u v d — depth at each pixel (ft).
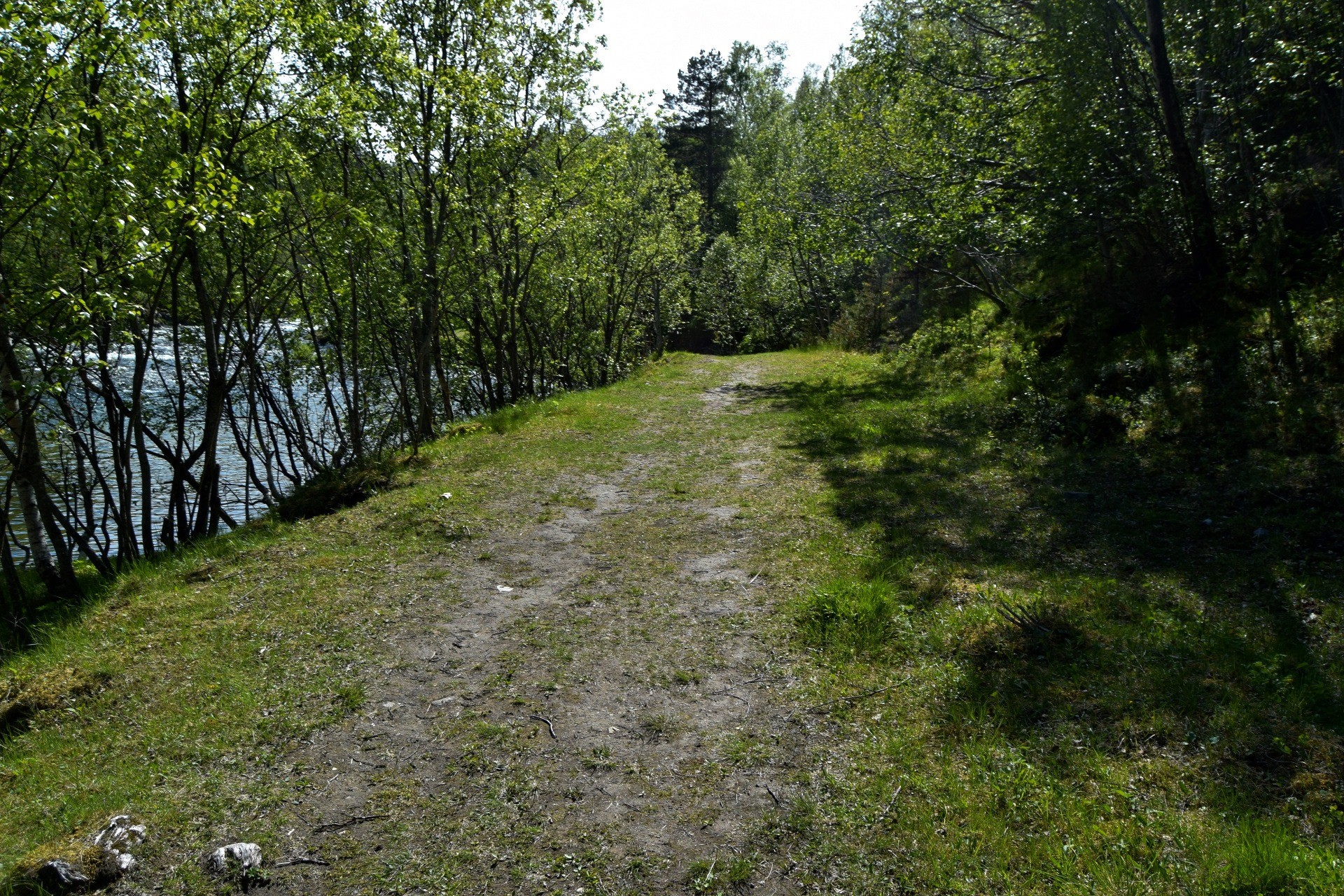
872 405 44.60
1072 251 43.96
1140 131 37.81
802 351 96.84
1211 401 27.37
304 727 14.93
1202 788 11.46
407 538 25.23
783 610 18.88
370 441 58.95
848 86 69.00
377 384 60.08
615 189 64.59
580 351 81.05
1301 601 16.34
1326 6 30.91
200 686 16.53
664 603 19.94
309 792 13.07
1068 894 9.83
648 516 27.25
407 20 43.09
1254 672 13.87
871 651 16.61
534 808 12.49
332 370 55.62
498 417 44.80
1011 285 55.06
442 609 20.10
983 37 51.01
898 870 10.65
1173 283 35.45
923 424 37.19
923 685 15.10
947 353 54.24
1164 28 35.88
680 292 105.60
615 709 15.26
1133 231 38.24
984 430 33.88
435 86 41.06
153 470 66.18
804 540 23.54
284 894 10.87
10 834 12.28
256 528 28.25
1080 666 14.84
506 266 57.57
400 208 43.19
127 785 13.34
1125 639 15.58
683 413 48.11
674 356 97.19
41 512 31.55
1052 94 39.01
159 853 11.71
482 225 51.78
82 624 20.38
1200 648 15.03
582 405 48.24
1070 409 31.42
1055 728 13.21
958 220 43.93
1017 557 20.48
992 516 23.77
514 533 25.84
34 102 24.11
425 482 31.55
